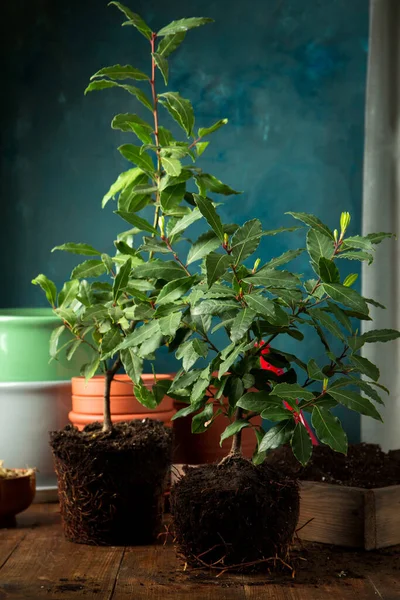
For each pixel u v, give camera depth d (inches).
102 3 129.0
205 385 74.4
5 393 106.9
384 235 75.7
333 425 68.6
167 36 87.7
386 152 125.0
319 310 73.1
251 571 76.6
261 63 129.6
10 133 128.2
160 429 91.8
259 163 129.9
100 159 129.3
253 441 108.6
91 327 90.1
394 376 121.4
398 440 120.7
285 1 129.4
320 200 129.7
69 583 74.4
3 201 128.2
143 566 79.7
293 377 77.7
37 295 128.7
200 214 78.7
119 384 101.8
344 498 85.5
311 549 85.0
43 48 128.5
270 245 129.6
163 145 89.9
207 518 75.2
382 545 85.1
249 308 70.3
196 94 129.6
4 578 76.2
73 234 129.1
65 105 128.9
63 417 109.5
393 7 124.6
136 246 129.1
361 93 129.1
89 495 86.7
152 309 83.3
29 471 98.7
